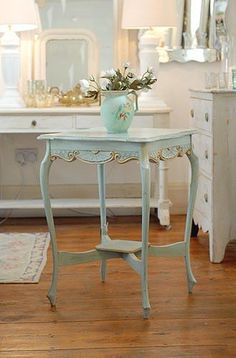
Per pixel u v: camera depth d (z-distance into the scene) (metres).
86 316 2.74
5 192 4.82
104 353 2.35
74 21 4.67
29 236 4.18
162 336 2.51
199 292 3.04
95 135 2.79
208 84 4.04
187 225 3.07
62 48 4.68
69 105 4.53
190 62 4.72
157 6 4.32
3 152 4.79
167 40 4.69
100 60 4.69
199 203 3.90
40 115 4.25
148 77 2.93
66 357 2.32
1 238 4.13
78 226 4.50
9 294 3.05
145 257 2.76
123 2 4.59
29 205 4.44
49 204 2.89
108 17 4.66
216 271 3.40
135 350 2.38
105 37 4.68
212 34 4.68
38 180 4.82
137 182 4.85
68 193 4.85
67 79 4.70
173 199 4.84
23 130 4.26
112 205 4.43
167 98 4.76
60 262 2.93
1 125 4.26
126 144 2.70
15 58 4.35
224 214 3.57
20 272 3.38
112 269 3.45
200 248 3.89
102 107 2.89
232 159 3.58
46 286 3.17
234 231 3.61
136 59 4.67
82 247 3.89
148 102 4.38
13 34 4.38
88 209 4.83
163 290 3.08
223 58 4.17
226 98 3.54
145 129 3.07
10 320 2.70
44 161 2.86
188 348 2.39
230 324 2.63
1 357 2.32
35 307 2.86
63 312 2.79
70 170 4.84
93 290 3.10
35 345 2.43
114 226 4.48
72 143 2.79
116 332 2.55
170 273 3.36
